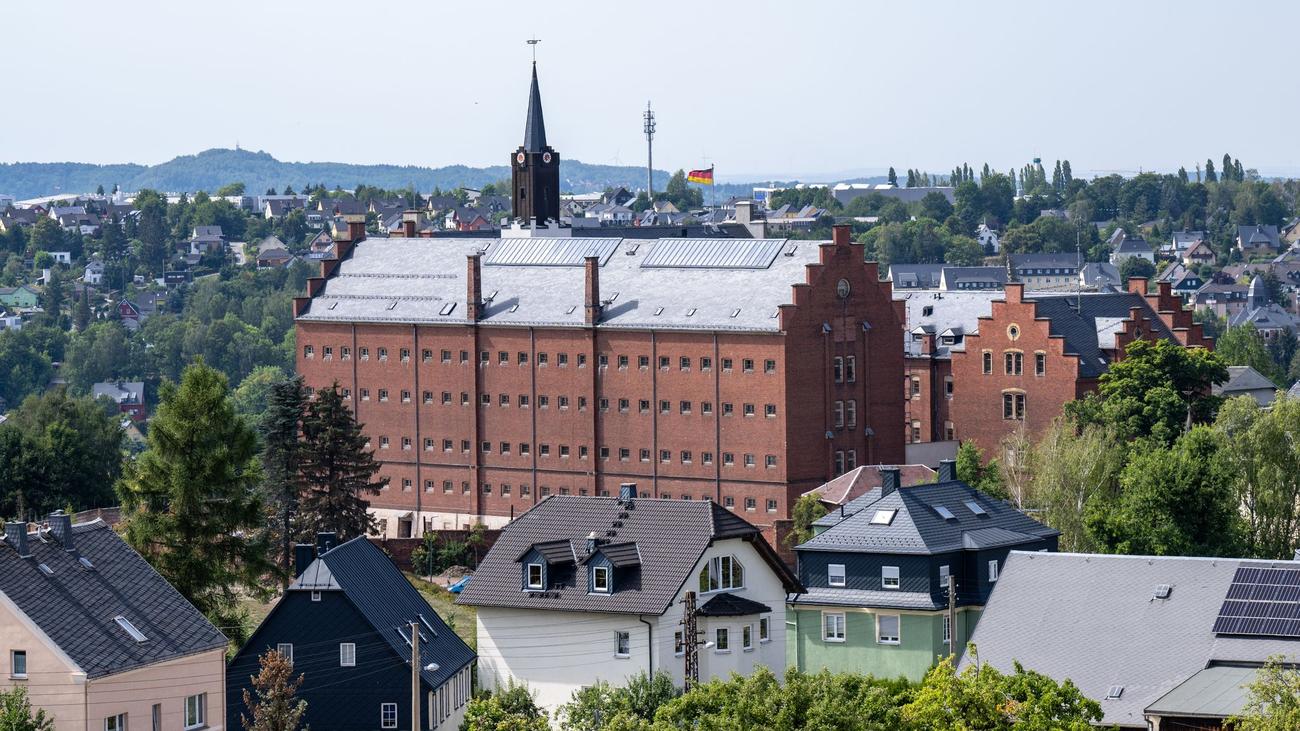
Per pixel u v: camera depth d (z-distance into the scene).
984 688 181.62
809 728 177.62
